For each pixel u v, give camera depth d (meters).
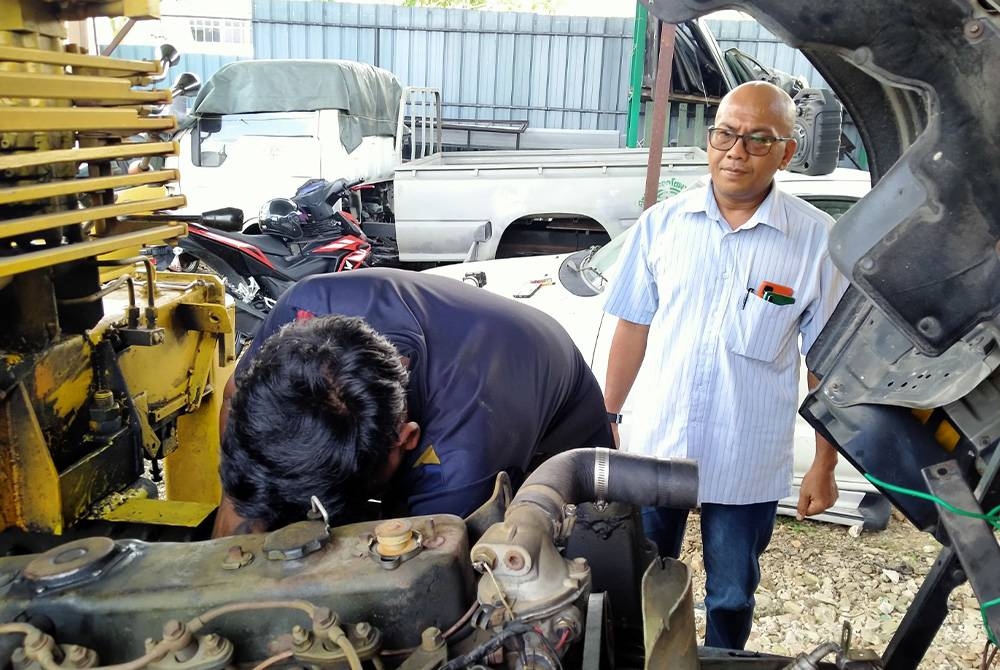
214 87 7.25
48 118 1.30
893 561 3.12
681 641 1.00
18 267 1.27
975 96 0.96
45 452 1.45
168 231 1.65
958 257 1.03
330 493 1.13
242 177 7.44
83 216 1.41
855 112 1.29
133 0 1.46
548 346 1.68
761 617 2.79
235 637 0.98
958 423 1.27
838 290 2.12
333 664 0.95
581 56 11.43
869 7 0.95
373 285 1.63
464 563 1.05
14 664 0.97
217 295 2.12
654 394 2.26
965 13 0.92
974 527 1.22
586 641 1.03
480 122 10.30
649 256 2.30
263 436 1.10
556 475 1.12
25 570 1.04
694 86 7.26
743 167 2.05
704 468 2.19
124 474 1.68
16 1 1.35
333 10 11.76
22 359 1.44
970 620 2.73
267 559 1.03
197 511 1.60
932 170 1.00
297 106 7.25
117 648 1.00
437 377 1.43
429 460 1.35
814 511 2.38
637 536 1.45
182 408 2.00
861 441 1.40
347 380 1.14
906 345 1.32
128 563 1.06
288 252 5.77
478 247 5.99
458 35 11.60
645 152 6.66
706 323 2.16
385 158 8.35
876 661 1.20
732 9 1.01
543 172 5.82
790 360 2.21
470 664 0.95
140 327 1.78
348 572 0.99
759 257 2.12
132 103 1.55
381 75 8.29
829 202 4.00
